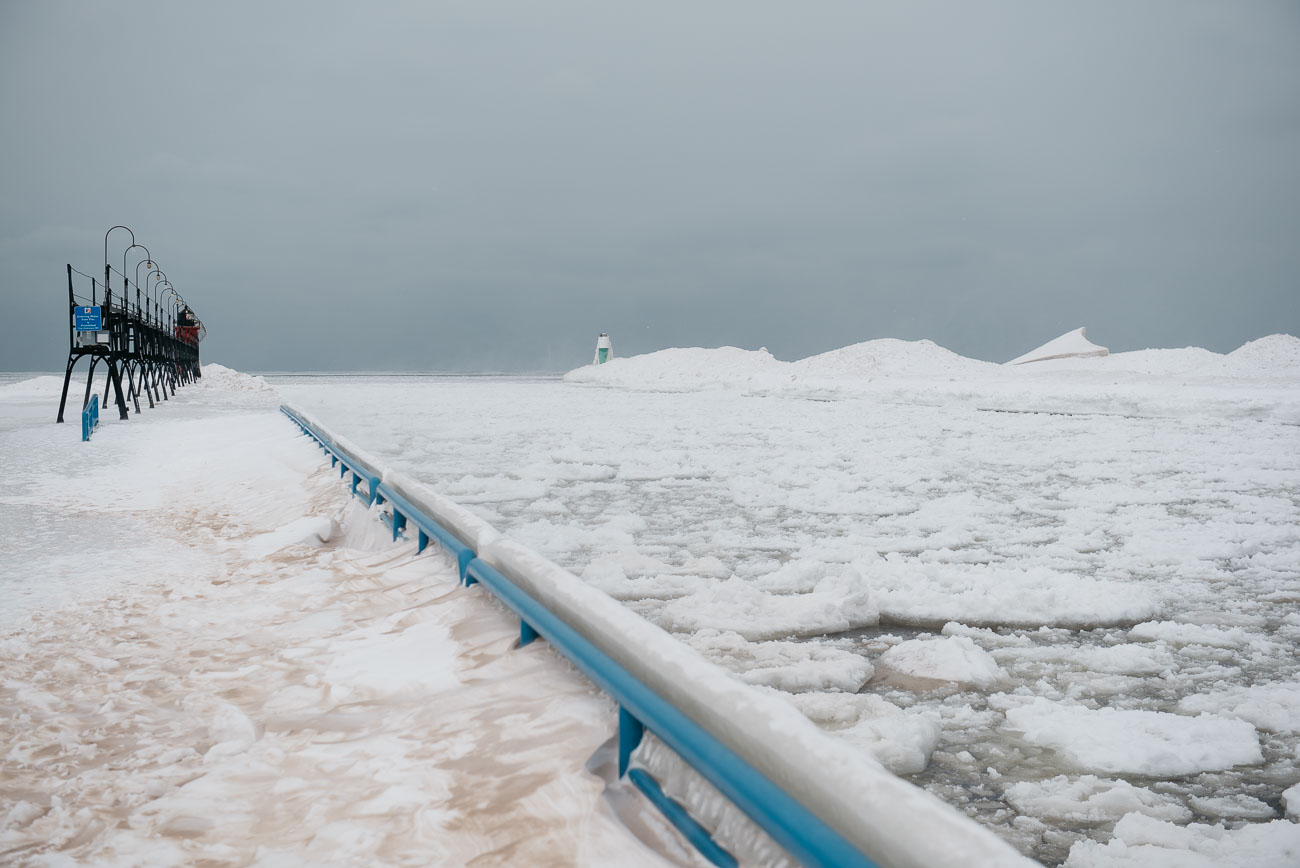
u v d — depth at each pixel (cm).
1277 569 546
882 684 348
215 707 294
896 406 2439
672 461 1164
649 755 219
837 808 153
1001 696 330
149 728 276
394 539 576
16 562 548
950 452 1259
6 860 195
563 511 789
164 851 196
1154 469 1046
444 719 265
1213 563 562
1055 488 908
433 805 211
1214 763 271
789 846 158
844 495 852
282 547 576
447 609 383
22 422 1841
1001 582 498
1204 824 233
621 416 2150
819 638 412
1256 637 404
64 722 281
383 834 198
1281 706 317
